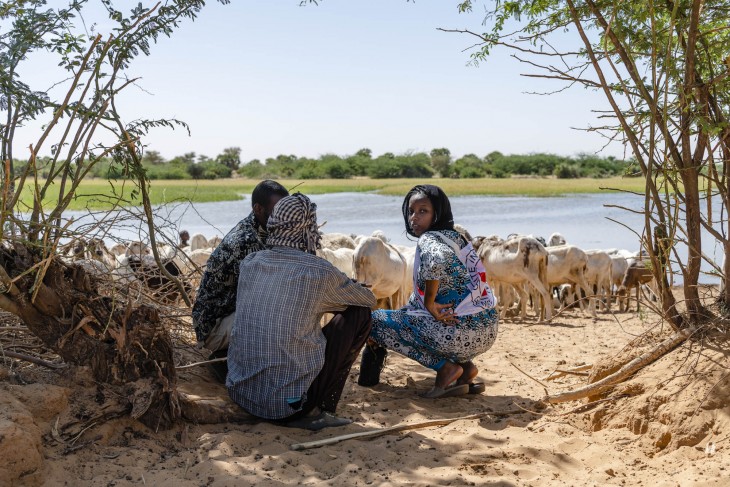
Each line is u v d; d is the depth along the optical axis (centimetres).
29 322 418
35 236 418
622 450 448
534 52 520
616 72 476
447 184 7656
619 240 2511
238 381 466
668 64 458
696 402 448
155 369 438
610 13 514
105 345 429
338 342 468
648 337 537
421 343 555
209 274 521
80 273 425
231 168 11062
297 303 456
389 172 10194
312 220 473
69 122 427
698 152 502
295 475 394
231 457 411
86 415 409
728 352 473
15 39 431
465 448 445
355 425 479
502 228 2947
